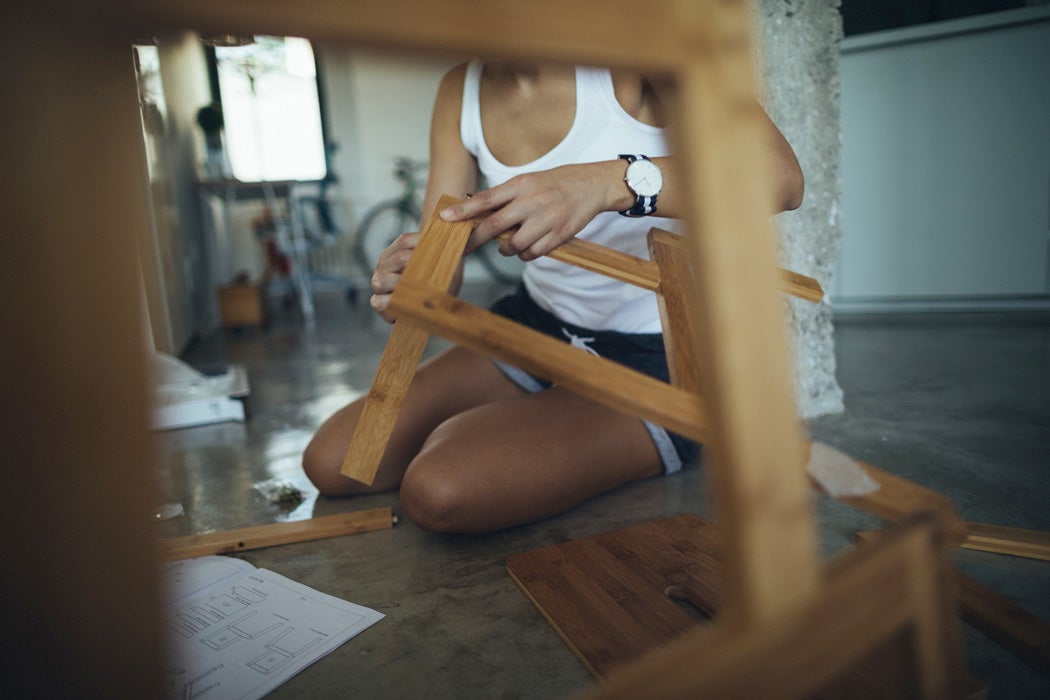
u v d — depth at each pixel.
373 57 0.31
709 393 0.36
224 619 0.82
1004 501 1.04
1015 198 2.51
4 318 0.32
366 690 0.69
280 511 1.22
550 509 1.05
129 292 0.34
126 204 0.33
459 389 1.27
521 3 0.30
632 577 0.86
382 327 3.54
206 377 2.15
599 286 1.13
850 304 2.83
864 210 2.73
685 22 0.34
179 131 3.59
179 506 1.25
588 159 1.05
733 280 0.35
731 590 0.37
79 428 0.34
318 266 5.87
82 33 0.31
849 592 0.39
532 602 0.83
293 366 2.69
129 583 0.35
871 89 2.63
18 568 0.34
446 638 0.78
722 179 0.35
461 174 1.21
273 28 0.27
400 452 1.24
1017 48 2.40
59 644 0.35
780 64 1.44
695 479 1.22
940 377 1.81
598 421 1.08
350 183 5.81
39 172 0.31
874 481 0.50
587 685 0.68
